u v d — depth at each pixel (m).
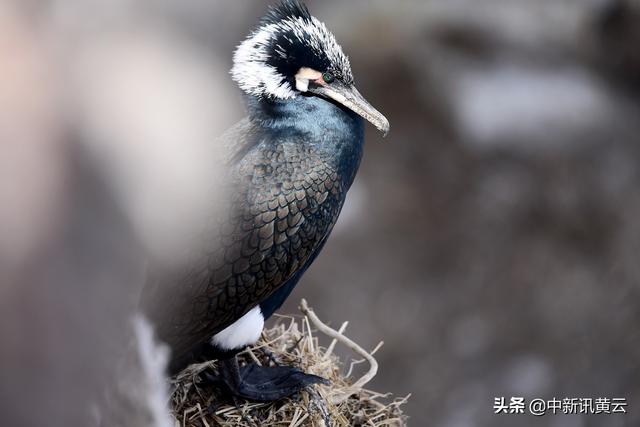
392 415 8.21
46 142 2.70
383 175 20.88
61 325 2.88
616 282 19.02
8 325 2.75
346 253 19.53
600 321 18.59
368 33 22.95
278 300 8.18
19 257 2.69
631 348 18.05
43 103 2.69
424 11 23.08
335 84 8.07
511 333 18.59
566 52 22.55
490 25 22.83
